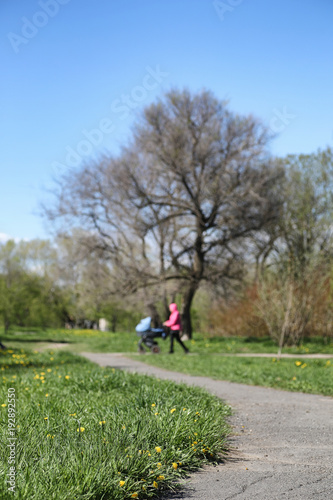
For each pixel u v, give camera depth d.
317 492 3.48
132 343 27.47
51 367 12.43
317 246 30.14
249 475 3.93
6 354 17.16
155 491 3.57
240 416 6.45
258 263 31.91
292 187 31.44
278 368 12.35
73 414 5.38
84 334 43.56
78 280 30.86
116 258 28.86
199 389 7.44
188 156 26.62
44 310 63.06
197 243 28.33
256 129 27.19
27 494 3.05
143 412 5.20
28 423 4.84
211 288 29.08
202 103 27.22
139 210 27.81
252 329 28.55
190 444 4.39
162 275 28.44
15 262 57.69
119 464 3.64
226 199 26.55
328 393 8.69
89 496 3.19
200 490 3.58
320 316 23.38
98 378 8.33
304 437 5.25
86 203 28.55
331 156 31.14
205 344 24.48
